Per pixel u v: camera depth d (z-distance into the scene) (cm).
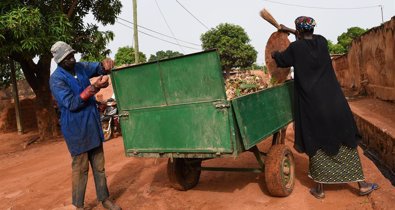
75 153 433
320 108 416
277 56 453
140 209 474
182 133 416
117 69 441
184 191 520
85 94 412
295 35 511
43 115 1305
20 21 923
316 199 440
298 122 443
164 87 421
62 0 1207
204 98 399
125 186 577
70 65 433
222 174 574
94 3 1377
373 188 434
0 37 963
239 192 491
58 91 420
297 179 514
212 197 485
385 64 1014
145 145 447
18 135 1509
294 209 419
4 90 1795
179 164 505
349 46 1681
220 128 391
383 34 1014
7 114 1666
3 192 645
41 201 561
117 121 1125
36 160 928
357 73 1488
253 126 407
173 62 404
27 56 1066
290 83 532
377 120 690
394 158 523
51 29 1026
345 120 415
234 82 538
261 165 459
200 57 387
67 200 548
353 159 421
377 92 1116
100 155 459
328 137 417
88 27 1337
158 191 533
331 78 426
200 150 406
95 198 540
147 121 439
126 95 450
